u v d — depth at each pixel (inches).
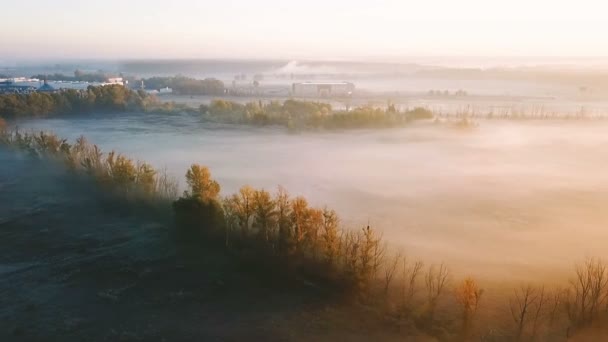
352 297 1611.7
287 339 1389.0
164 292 1658.5
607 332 1397.6
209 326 1460.4
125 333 1430.9
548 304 1565.0
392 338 1392.7
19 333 1434.5
